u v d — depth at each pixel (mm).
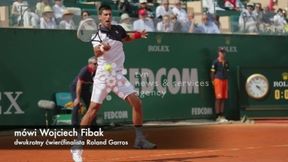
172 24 23453
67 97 20453
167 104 22688
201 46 23562
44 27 20609
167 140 16047
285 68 24703
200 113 23406
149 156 12359
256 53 24828
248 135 17141
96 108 11617
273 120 24094
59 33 20656
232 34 24312
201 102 23453
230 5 27266
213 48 23812
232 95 24141
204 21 24297
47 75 20359
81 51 21000
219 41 23984
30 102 20047
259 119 24125
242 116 23969
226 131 18578
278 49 25359
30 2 20828
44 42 20391
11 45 19812
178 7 24312
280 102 24531
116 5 25000
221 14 26438
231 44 24250
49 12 20891
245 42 24578
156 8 25078
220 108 23328
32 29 20203
